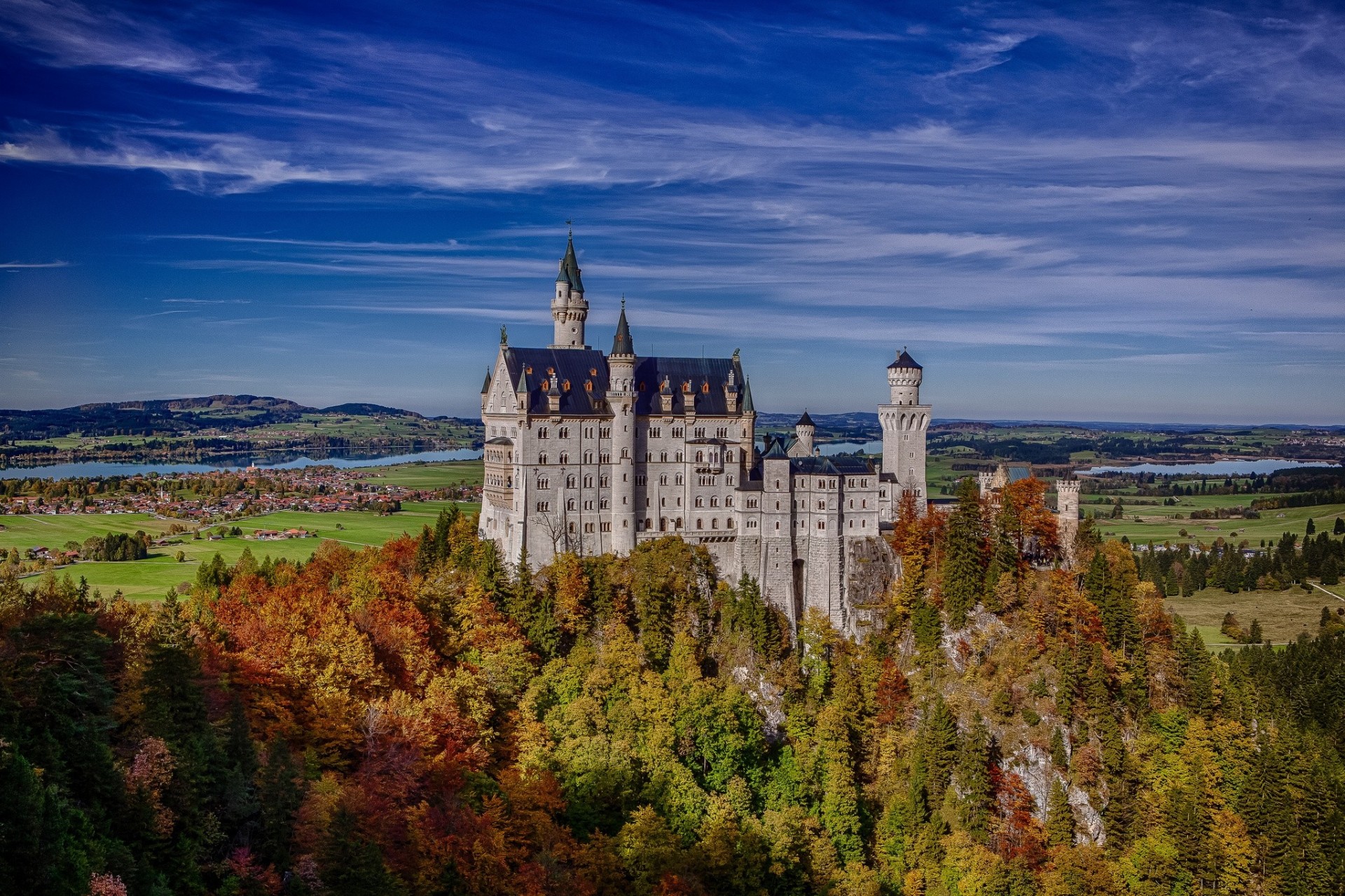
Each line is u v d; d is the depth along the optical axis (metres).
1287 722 185.75
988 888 147.88
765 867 144.00
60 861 86.12
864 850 158.88
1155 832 161.38
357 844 105.38
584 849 131.62
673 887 128.75
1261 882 157.75
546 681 165.62
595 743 151.00
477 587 176.50
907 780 166.75
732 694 165.88
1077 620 186.62
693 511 198.88
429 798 128.25
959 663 185.50
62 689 99.06
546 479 189.62
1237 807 164.88
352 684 145.12
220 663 133.00
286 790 108.38
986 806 161.38
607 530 195.12
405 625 162.50
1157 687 184.62
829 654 190.62
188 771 101.38
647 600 181.88
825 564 195.88
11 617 111.56
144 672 107.25
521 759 148.62
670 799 148.38
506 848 126.06
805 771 164.88
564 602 178.12
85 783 95.31
